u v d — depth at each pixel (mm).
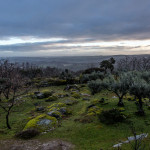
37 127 16172
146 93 17234
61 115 20484
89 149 11789
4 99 31578
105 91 36031
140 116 17922
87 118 18469
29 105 27625
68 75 61281
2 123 18500
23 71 72000
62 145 12773
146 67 52875
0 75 31875
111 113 17219
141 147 10984
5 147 12734
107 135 13969
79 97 32250
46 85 49906
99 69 63781
